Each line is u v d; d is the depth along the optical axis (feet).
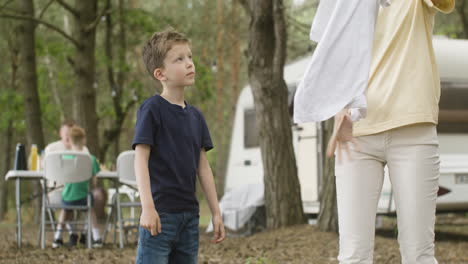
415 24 9.01
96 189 26.00
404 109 8.71
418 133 8.75
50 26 44.04
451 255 21.12
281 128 28.60
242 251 22.88
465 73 27.27
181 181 9.07
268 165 28.73
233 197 30.76
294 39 50.83
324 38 8.68
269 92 28.40
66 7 45.47
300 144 31.68
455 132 26.61
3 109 57.41
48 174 23.52
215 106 69.97
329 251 22.20
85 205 24.97
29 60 46.26
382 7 9.23
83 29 45.42
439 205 25.50
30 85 46.21
